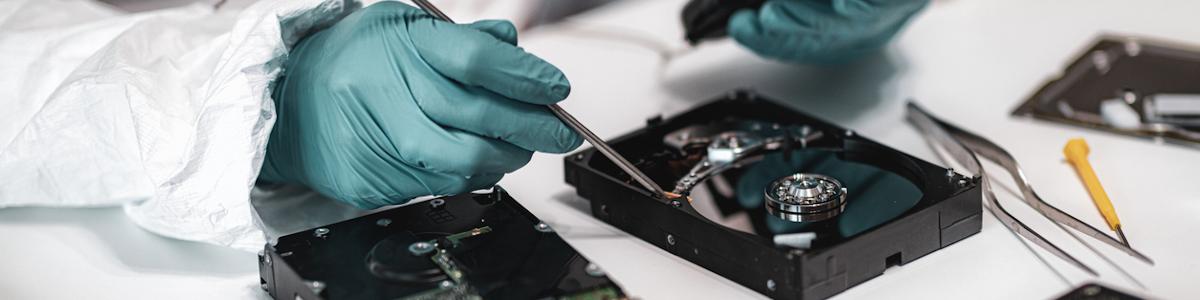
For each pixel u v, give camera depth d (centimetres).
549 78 113
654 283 106
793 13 153
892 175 121
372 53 116
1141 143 134
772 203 113
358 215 127
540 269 99
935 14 187
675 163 127
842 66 168
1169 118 139
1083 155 128
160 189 113
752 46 160
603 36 186
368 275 99
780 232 108
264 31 114
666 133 134
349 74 115
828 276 100
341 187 120
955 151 130
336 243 106
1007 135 140
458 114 113
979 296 102
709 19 162
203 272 115
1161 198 121
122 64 119
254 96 112
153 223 123
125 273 115
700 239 108
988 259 108
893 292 103
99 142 122
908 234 106
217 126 112
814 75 165
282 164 127
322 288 96
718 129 134
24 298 110
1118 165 129
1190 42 168
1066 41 171
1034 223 116
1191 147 132
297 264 101
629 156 128
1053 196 123
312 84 118
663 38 183
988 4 190
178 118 118
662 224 112
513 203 113
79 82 120
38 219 129
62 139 122
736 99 141
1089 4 187
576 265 99
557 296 95
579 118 153
